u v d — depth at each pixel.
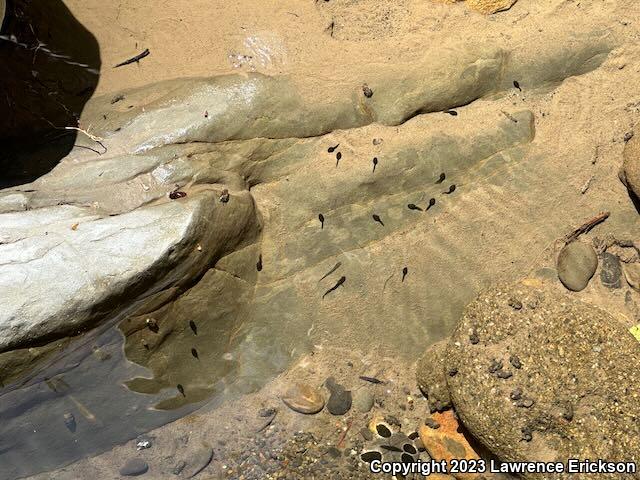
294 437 0.94
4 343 0.76
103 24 0.99
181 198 0.86
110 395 0.89
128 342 0.86
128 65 0.97
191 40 0.99
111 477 0.91
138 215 0.83
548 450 0.85
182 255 0.83
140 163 0.88
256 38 0.99
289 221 0.95
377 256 0.97
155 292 0.84
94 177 0.87
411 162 0.98
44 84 0.93
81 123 0.92
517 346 0.89
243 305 0.93
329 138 0.97
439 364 0.94
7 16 0.92
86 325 0.81
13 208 0.83
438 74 0.99
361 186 0.96
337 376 0.96
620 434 0.85
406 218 0.98
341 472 0.91
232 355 0.94
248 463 0.92
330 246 0.96
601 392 0.86
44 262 0.79
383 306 0.98
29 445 0.88
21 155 0.89
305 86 0.96
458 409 0.89
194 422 0.94
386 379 0.97
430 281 0.99
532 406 0.86
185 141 0.90
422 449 0.93
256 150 0.93
